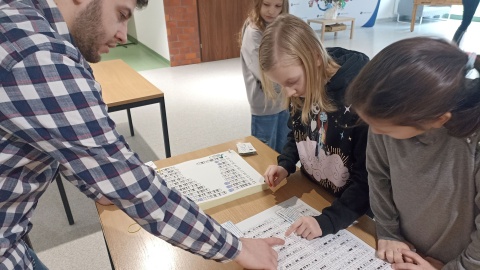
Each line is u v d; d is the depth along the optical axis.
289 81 0.94
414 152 0.68
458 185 0.64
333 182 1.01
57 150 0.52
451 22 8.41
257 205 0.97
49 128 0.50
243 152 1.23
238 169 1.14
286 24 0.92
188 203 0.65
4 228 0.62
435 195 0.68
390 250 0.77
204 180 1.07
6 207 0.60
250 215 0.93
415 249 0.78
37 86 0.48
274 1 1.74
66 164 0.53
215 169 1.14
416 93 0.49
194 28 5.36
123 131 3.20
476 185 0.62
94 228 1.97
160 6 5.20
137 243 0.83
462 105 0.52
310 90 0.94
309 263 0.76
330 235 0.85
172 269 0.76
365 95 0.53
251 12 1.88
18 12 0.50
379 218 0.82
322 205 0.97
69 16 0.56
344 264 0.75
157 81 4.64
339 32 7.59
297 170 1.15
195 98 3.98
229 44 5.75
